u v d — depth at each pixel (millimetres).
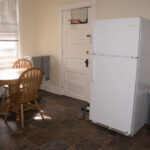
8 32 4117
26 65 3869
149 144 2322
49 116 3102
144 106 2684
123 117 2451
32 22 4547
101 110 2674
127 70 2312
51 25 4270
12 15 4145
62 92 4344
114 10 3133
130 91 2330
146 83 2598
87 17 3557
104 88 2576
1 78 2633
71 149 2186
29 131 2584
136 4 2869
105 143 2326
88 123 2869
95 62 2609
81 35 3734
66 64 4172
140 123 2674
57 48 4250
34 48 4699
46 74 4395
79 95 4031
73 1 3719
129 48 2254
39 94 4371
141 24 2158
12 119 2953
